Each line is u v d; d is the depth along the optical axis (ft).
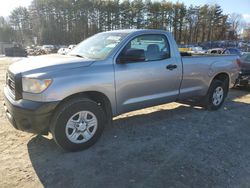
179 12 284.61
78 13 276.41
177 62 16.78
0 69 53.01
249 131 16.39
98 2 273.54
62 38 281.13
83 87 12.50
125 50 14.28
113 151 13.01
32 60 13.61
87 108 12.75
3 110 19.24
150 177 10.82
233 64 21.50
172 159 12.35
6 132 15.08
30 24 303.48
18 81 11.81
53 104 11.71
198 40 299.99
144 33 15.25
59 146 12.67
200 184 10.46
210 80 19.61
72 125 12.53
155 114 19.21
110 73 13.44
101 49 14.52
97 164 11.75
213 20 298.56
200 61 18.44
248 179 10.94
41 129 11.94
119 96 14.07
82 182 10.41
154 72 15.38
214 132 15.96
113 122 17.21
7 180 10.45
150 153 12.88
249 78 29.63
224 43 206.49
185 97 18.08
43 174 10.91
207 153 13.07
